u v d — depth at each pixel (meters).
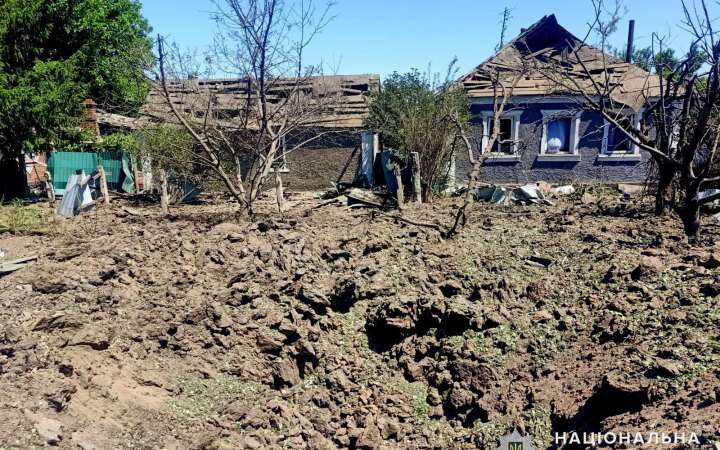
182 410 4.72
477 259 7.04
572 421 4.23
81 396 4.30
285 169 15.12
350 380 5.45
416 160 11.43
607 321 5.18
